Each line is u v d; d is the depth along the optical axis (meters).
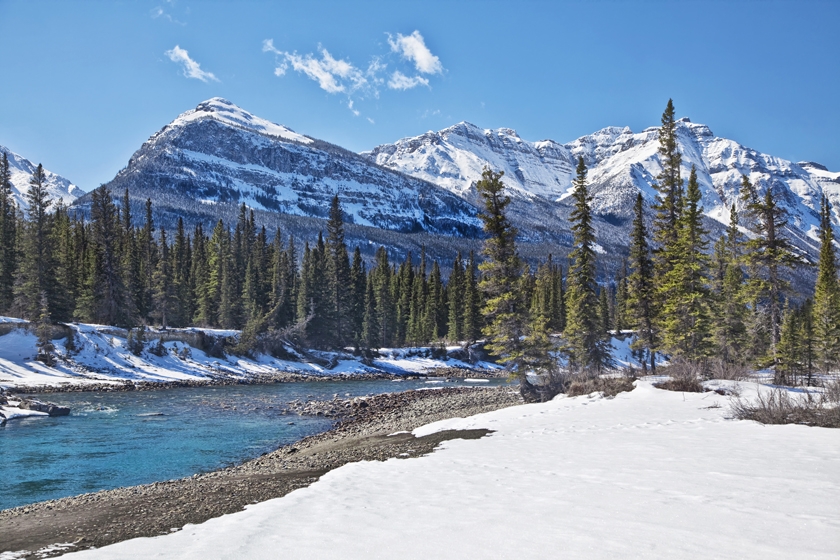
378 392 46.03
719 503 7.63
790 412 16.03
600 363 41.75
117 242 64.19
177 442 22.53
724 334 39.28
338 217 79.12
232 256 77.06
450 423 21.06
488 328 34.09
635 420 17.80
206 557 6.71
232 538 7.47
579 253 43.06
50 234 54.12
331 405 35.06
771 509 7.23
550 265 104.75
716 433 14.38
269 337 65.88
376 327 79.75
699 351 33.91
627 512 7.45
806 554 5.57
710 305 36.12
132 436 23.58
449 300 96.75
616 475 9.97
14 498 14.14
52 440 22.22
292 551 6.76
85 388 40.78
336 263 76.56
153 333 55.16
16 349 44.25
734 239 43.25
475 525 7.30
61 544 8.41
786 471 9.52
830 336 44.28
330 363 67.56
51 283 51.03
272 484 12.30
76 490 15.03
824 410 15.66
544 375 33.75
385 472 12.20
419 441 17.70
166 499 11.39
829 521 6.62
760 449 11.75
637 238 41.19
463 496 9.16
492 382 59.72
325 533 7.44
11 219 63.53
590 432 15.95
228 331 64.62
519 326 33.19
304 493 10.33
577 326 42.28
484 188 33.78
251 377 55.28
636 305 41.50
